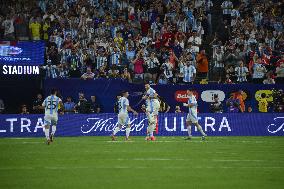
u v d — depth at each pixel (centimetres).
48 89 8494
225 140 7425
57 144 6700
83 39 9631
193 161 5066
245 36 9988
